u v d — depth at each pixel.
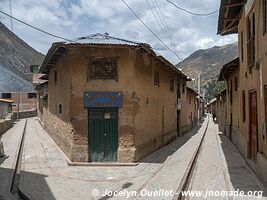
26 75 107.19
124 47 14.59
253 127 13.70
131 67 14.91
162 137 20.92
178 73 24.64
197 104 50.34
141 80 16.08
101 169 13.87
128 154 14.86
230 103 24.92
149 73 17.66
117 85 14.95
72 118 15.05
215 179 11.86
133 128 14.92
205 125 45.72
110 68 14.99
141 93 16.05
